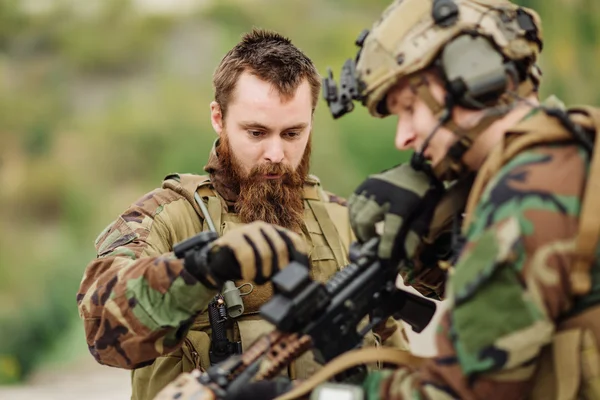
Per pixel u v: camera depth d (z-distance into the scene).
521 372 2.79
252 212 4.24
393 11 3.21
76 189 31.61
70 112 37.28
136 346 3.55
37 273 22.33
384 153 23.42
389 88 3.17
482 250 2.79
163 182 4.35
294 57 4.27
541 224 2.76
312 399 3.05
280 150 4.22
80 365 16.06
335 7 39.81
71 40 40.84
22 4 42.31
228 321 4.07
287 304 3.13
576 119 2.99
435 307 3.56
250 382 3.24
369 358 3.14
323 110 24.86
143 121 32.97
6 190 31.80
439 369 2.88
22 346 18.62
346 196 23.19
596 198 2.78
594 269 2.85
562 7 15.88
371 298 3.38
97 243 4.15
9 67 40.06
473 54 3.03
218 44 39.22
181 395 3.17
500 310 2.76
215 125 4.45
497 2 3.16
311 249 4.33
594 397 2.83
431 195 3.33
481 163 3.14
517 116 3.10
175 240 4.14
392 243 3.31
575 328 2.86
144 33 40.75
